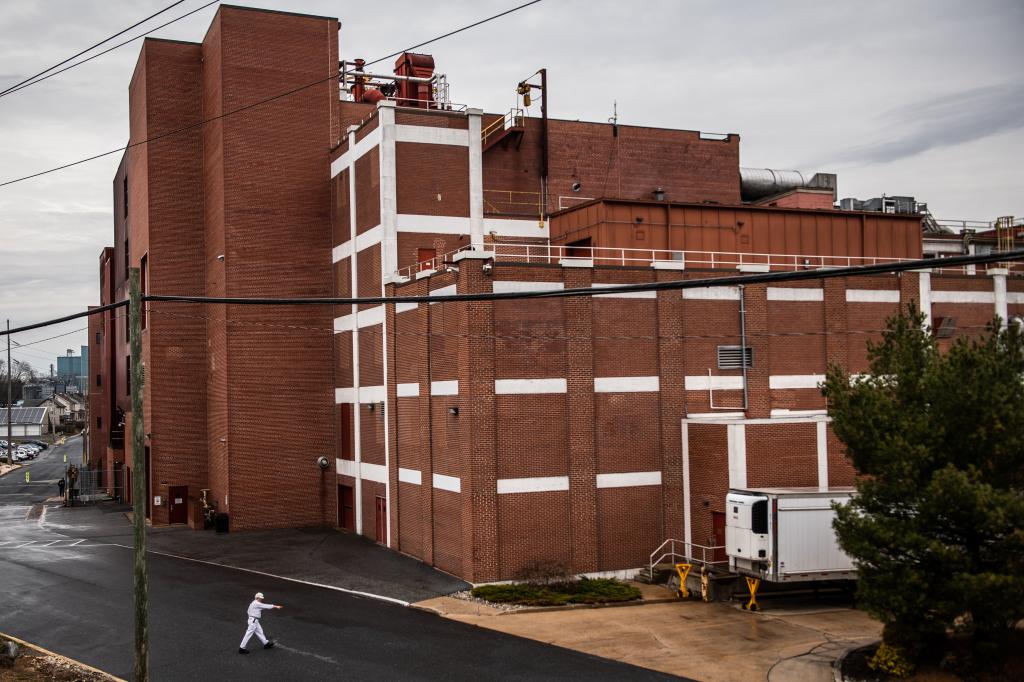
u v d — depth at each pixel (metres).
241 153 45.94
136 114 54.03
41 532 47.00
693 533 36.16
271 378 46.34
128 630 27.03
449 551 35.47
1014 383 22.47
